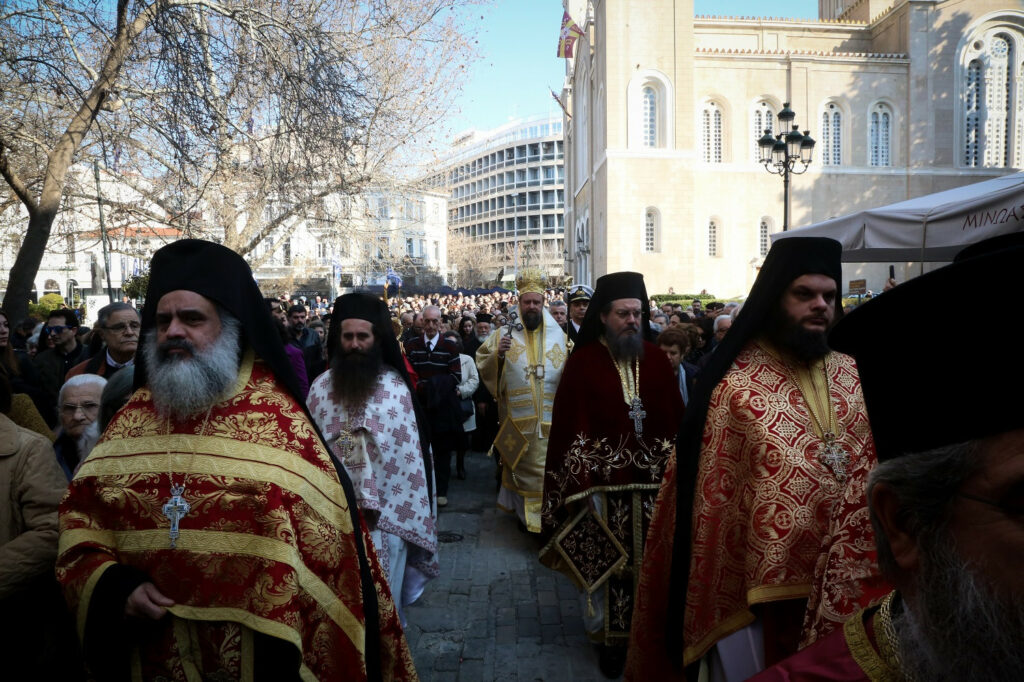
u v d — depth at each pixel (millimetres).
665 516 3012
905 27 45500
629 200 41500
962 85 45375
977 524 874
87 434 3152
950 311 859
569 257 66188
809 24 48250
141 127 9742
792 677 1148
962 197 7422
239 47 9148
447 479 7773
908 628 1023
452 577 5633
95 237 17875
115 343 4652
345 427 3682
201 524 2061
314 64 8984
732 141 45000
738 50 46062
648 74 41406
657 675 3002
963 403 865
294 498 2111
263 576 2014
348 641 2176
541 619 4848
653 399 4191
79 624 2004
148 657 2041
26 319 9969
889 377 968
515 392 6301
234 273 2219
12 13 7488
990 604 855
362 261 16469
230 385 2191
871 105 45438
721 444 2764
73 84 7953
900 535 999
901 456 967
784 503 2572
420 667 4168
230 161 9891
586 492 4062
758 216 45312
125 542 2104
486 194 110188
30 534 2443
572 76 63500
